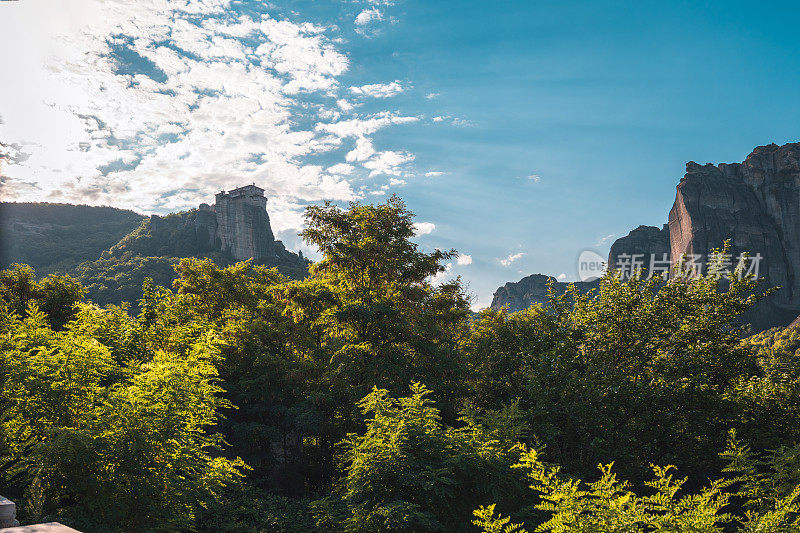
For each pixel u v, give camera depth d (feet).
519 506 35.09
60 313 84.33
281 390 71.56
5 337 33.71
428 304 79.66
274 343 78.79
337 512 39.96
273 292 79.41
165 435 29.19
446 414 62.49
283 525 48.26
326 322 76.18
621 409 54.13
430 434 35.96
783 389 53.47
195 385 34.12
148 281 52.70
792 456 28.07
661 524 18.54
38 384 28.71
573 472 48.80
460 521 33.32
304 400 69.82
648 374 54.65
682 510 20.26
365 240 78.69
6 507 12.01
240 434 65.46
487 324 89.66
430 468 32.99
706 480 50.78
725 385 61.46
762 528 19.38
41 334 35.37
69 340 33.71
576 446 52.75
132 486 27.71
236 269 110.73
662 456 53.47
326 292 75.97
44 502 26.96
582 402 52.54
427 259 80.12
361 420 59.52
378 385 61.21
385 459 34.09
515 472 34.86
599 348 60.34
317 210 80.89
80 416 30.71
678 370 54.60
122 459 27.84
